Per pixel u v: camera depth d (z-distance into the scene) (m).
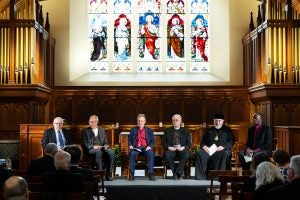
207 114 19.25
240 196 7.23
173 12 20.14
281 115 16.91
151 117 19.27
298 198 6.05
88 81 19.47
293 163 6.21
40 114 18.27
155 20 20.12
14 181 4.98
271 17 17.02
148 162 13.41
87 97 19.22
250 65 18.70
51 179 7.52
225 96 19.25
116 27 20.03
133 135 13.73
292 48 16.92
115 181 13.07
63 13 19.58
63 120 14.90
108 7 20.08
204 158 13.44
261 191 6.60
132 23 20.06
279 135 15.62
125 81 19.52
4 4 16.80
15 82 16.61
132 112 19.22
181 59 20.08
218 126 13.95
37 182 8.54
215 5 19.98
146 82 19.50
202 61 20.06
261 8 18.44
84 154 13.72
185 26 20.12
